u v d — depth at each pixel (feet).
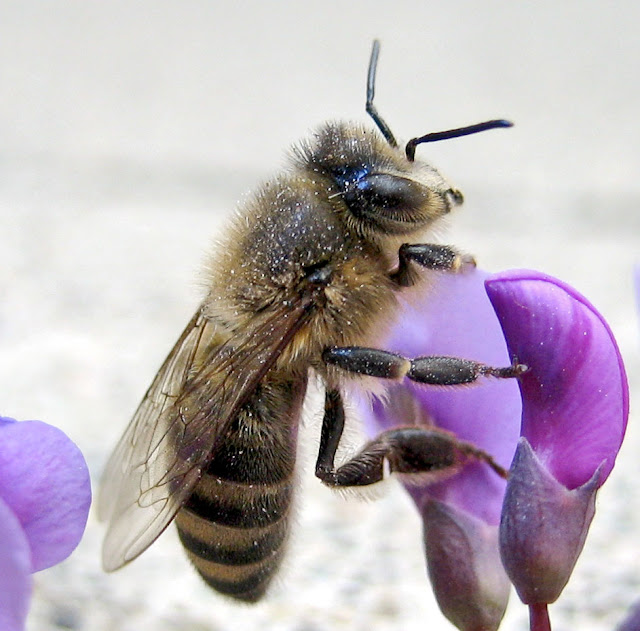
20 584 0.20
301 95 0.80
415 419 0.24
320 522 0.32
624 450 0.35
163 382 0.24
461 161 0.66
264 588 0.25
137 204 0.61
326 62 0.88
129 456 0.24
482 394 0.24
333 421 0.25
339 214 0.24
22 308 0.47
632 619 0.23
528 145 0.68
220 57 0.91
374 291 0.24
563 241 0.54
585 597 0.30
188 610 0.30
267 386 0.24
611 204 0.59
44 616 0.29
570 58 0.87
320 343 0.24
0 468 0.21
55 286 0.50
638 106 0.75
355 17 1.01
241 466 0.24
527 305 0.22
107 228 0.58
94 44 0.95
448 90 0.80
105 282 0.50
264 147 0.69
